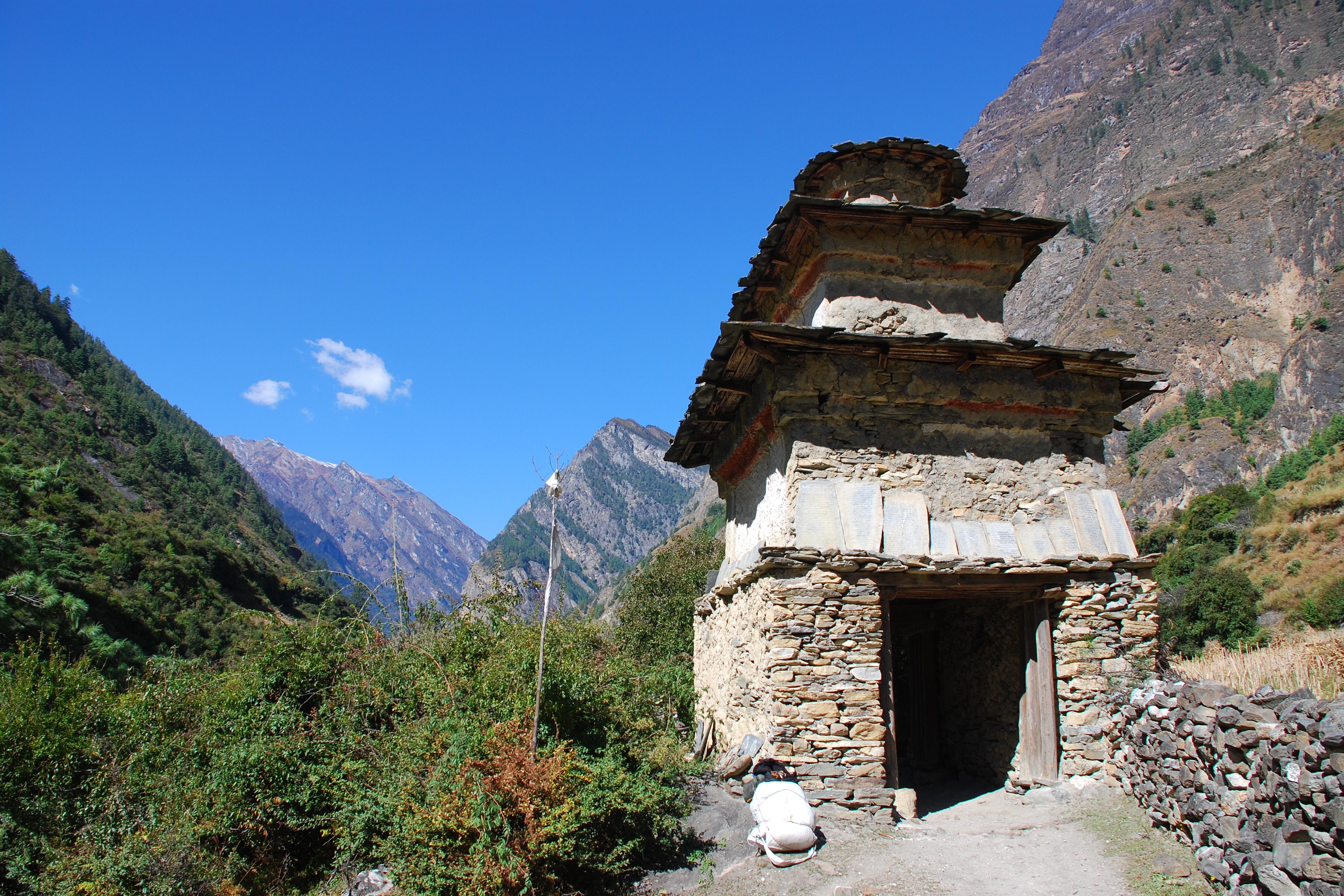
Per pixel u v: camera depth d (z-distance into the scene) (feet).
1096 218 627.05
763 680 36.29
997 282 43.29
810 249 43.27
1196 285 416.46
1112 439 371.35
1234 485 191.62
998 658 42.75
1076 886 26.89
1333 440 235.40
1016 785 37.86
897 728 59.16
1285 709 25.00
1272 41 637.30
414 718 36.68
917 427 39.06
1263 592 122.52
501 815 26.94
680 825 33.09
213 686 43.16
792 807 30.66
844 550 35.91
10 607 76.74
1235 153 567.18
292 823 33.86
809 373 38.01
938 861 29.55
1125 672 36.83
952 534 37.52
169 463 327.88
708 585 58.18
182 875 29.71
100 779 36.94
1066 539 38.52
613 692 37.06
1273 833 23.36
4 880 33.04
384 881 31.12
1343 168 399.85
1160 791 31.24
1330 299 333.83
